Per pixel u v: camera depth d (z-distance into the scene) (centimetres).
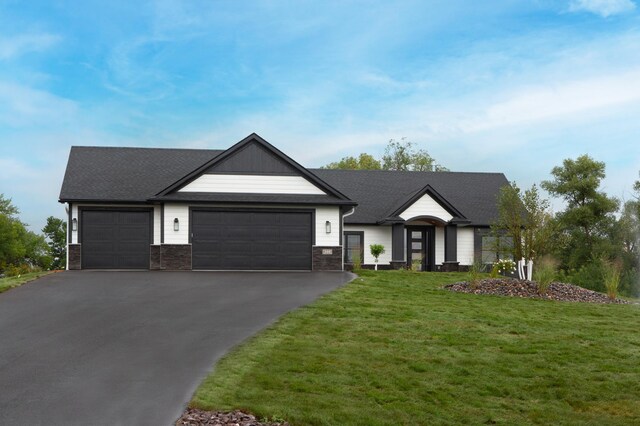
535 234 2270
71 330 1119
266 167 2291
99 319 1220
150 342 1023
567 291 1784
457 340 1097
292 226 2278
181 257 2222
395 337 1098
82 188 2319
